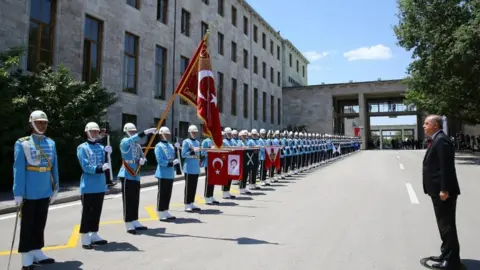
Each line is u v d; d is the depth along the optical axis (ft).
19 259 18.06
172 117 85.51
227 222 25.17
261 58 144.87
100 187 20.18
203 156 32.89
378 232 21.80
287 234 21.70
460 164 72.49
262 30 147.23
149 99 78.02
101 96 50.49
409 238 20.52
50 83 44.52
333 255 17.75
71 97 46.09
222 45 112.47
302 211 28.30
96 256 18.07
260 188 41.68
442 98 85.51
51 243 20.54
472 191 37.17
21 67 50.26
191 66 25.12
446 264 15.66
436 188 15.90
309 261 16.93
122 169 23.24
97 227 20.11
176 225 24.53
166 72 84.64
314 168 67.56
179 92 24.49
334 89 165.89
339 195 35.58
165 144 26.81
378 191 37.63
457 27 71.00
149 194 39.11
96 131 20.54
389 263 16.57
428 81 79.51
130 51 74.54
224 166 29.14
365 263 16.60
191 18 95.35
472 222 24.09
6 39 49.16
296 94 169.99
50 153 17.80
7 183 40.88
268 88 151.84
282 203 32.12
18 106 38.27
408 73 87.20
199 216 27.40
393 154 116.57
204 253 18.31
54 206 32.17
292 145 56.24
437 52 72.84
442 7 74.08
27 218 16.56
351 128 225.97
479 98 79.56
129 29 72.69
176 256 17.90
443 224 15.88
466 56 64.69
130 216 22.77
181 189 42.45
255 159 40.83
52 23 57.00
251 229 23.07
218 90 108.88
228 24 115.96
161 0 84.79
